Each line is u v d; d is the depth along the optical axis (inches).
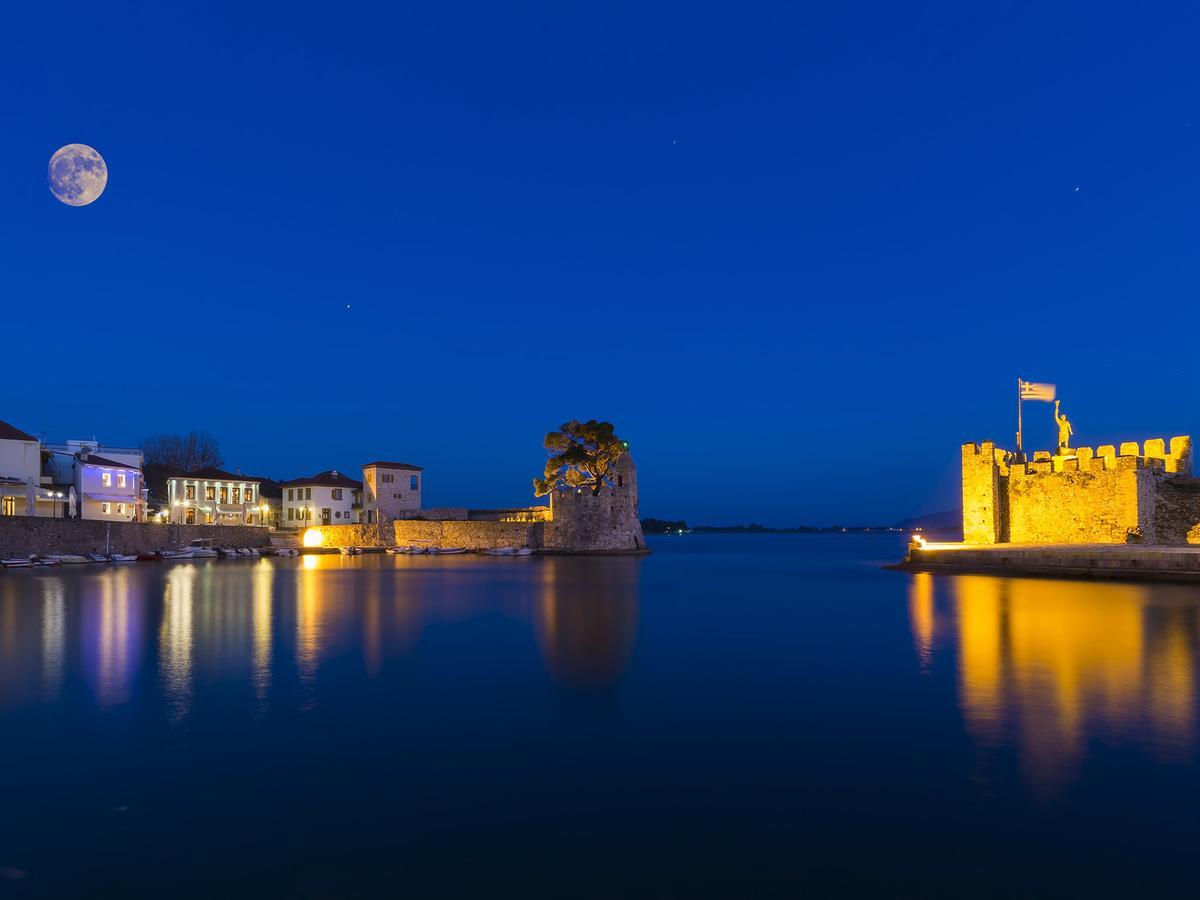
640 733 481.1
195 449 5270.7
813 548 6254.9
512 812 356.2
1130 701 548.7
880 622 1031.6
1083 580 1690.5
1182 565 1561.3
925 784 388.5
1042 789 379.9
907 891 283.4
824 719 511.2
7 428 3019.2
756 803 365.4
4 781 397.4
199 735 478.3
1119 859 306.8
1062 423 2315.5
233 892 285.0
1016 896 279.4
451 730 488.7
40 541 2593.5
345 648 815.1
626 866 303.7
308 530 4288.9
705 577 2138.3
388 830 337.4
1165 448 2167.8
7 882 291.4
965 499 2443.4
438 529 4050.2
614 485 3868.1
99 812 356.8
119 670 686.5
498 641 865.5
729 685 619.2
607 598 1439.5
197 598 1416.1
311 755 438.0
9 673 674.2
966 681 625.0
